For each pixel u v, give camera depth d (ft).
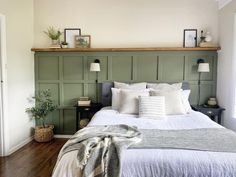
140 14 13.12
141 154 5.51
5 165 9.72
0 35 10.42
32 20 13.51
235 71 10.95
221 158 5.36
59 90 13.83
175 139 6.49
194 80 13.10
